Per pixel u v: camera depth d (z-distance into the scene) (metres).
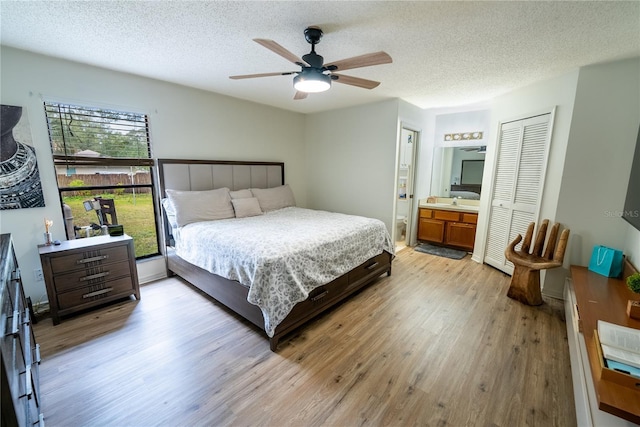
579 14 1.64
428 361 1.90
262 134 4.20
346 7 1.62
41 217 2.42
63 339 2.10
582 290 2.05
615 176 2.43
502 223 3.49
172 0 1.55
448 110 4.55
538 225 2.96
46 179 2.41
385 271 3.35
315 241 2.37
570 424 1.43
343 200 4.53
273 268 1.98
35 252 2.40
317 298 2.32
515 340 2.13
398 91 3.35
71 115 2.53
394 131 3.79
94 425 1.41
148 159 3.05
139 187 3.08
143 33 1.95
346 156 4.39
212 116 3.54
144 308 2.58
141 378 1.73
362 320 2.43
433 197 5.00
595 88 2.43
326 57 2.35
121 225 2.75
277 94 3.59
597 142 2.47
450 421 1.45
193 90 3.31
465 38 1.98
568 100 2.60
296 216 3.49
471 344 2.09
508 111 3.34
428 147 4.77
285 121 4.54
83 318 2.39
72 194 2.61
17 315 1.30
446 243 4.59
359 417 1.47
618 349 1.26
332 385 1.69
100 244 2.44
